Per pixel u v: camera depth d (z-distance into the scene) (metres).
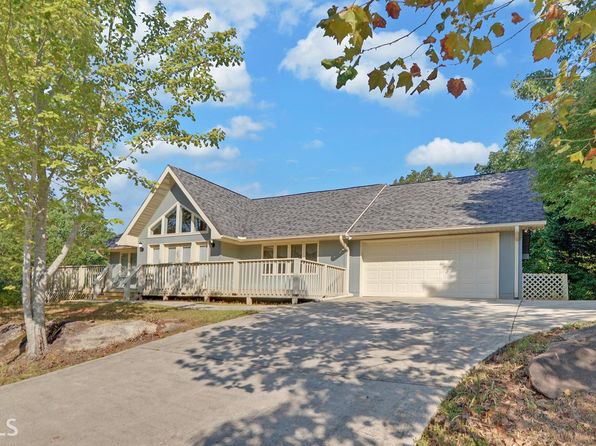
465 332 7.29
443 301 12.44
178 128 9.88
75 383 6.09
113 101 9.16
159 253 19.62
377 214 16.59
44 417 4.93
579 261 17.12
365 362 6.03
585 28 2.17
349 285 15.97
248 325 9.21
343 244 15.84
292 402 4.84
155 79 9.77
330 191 20.52
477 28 2.69
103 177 8.90
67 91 8.38
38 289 8.42
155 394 5.44
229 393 5.28
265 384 5.49
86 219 8.79
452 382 4.94
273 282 14.24
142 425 4.55
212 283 15.51
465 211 14.61
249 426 4.34
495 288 13.58
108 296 18.64
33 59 7.54
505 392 4.48
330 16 2.32
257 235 17.61
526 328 7.14
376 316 9.65
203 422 4.52
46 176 8.51
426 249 15.02
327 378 5.50
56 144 8.28
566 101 2.68
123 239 19.88
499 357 5.57
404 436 3.88
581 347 4.80
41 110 8.05
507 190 15.41
